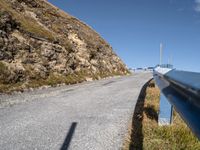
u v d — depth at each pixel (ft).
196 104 6.91
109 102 36.65
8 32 65.16
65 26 114.73
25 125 23.84
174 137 19.70
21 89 51.90
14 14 78.59
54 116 27.55
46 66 71.51
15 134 21.09
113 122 24.81
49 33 87.76
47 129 22.53
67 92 49.78
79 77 85.15
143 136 19.85
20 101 37.96
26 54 66.23
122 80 81.97
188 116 7.98
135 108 31.53
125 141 19.30
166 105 22.63
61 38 96.94
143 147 17.60
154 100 34.45
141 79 87.66
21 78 57.36
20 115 28.04
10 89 49.37
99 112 29.60
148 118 24.97
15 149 17.76
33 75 62.18
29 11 98.12
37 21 96.07
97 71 106.73
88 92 48.85
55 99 40.04
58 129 22.53
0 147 18.12
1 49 58.34
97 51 123.65
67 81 72.49
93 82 78.89
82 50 107.65
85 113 29.09
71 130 22.24
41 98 41.32
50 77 68.74
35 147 18.15
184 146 17.81
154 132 20.83
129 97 41.22
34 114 28.58
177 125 22.29
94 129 22.47
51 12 115.34
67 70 81.35
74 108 32.19
